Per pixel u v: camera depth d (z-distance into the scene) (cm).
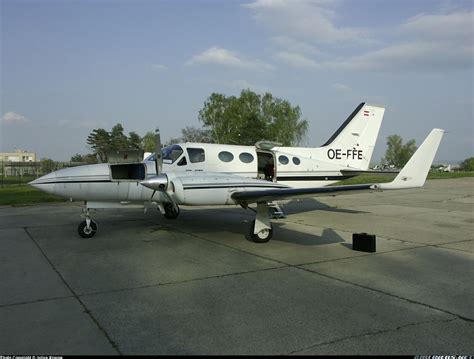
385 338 396
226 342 386
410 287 567
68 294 534
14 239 948
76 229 1102
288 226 1147
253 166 1150
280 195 805
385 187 715
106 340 390
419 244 881
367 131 1465
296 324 431
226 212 1486
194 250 819
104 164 962
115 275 629
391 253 791
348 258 748
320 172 1328
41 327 421
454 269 668
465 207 1662
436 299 516
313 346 378
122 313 463
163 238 953
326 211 1531
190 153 1056
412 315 459
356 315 459
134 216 1368
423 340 392
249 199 856
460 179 4075
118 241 916
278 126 5444
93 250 820
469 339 394
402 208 1634
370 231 1057
